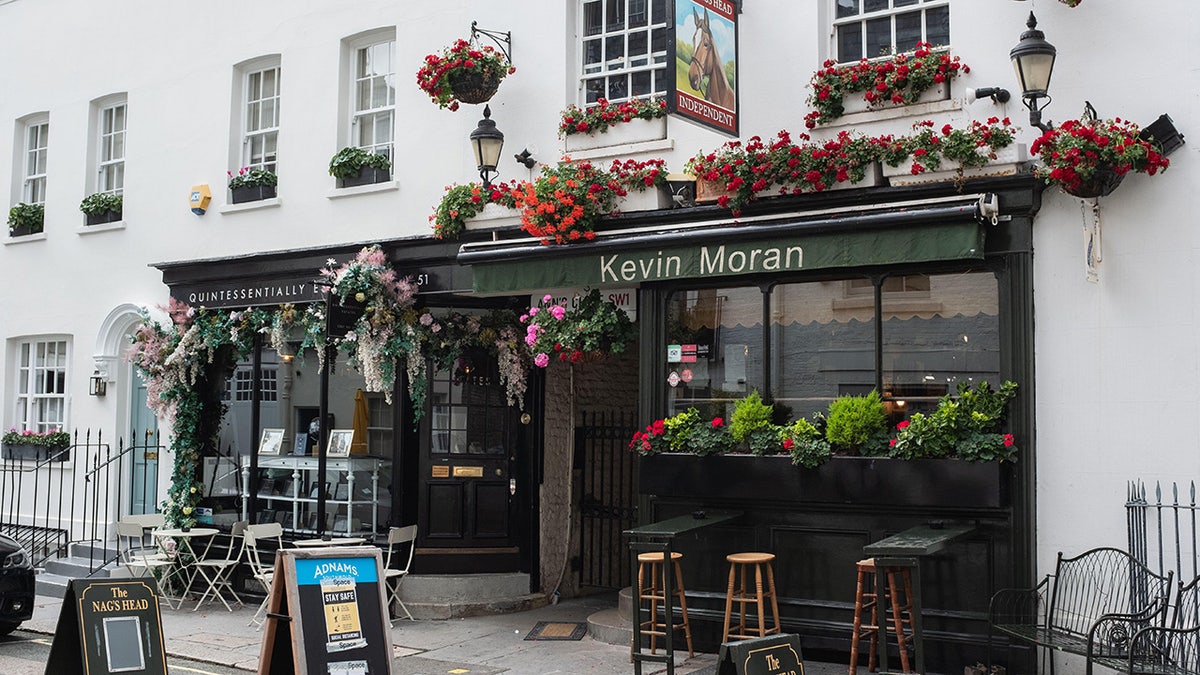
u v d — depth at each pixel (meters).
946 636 8.09
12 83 15.45
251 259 12.13
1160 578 7.13
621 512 11.93
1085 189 7.59
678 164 9.73
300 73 12.44
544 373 11.64
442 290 10.91
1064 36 8.17
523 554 11.46
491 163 10.41
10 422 15.09
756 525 8.91
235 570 12.15
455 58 10.25
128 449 13.07
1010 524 7.96
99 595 6.20
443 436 11.32
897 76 8.52
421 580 11.02
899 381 8.53
